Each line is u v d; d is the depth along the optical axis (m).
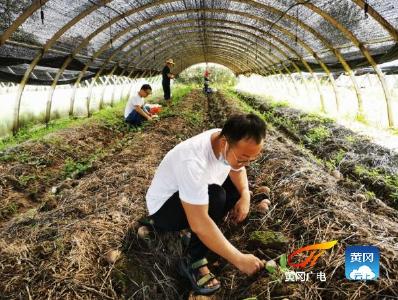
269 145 6.08
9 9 5.78
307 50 10.67
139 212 3.76
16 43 6.92
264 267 2.71
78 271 2.82
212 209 2.68
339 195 3.80
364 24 7.11
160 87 27.27
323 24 8.48
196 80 37.56
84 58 10.86
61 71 9.66
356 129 7.43
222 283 2.86
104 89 14.30
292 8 8.23
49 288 2.65
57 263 2.88
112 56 12.34
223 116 10.58
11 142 7.68
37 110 10.55
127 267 2.92
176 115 10.02
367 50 7.91
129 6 8.52
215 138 2.40
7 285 2.66
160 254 3.12
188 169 2.28
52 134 7.73
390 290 2.31
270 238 3.07
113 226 3.43
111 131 9.24
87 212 3.84
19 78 8.15
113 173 5.05
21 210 4.70
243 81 31.38
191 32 15.64
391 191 4.38
